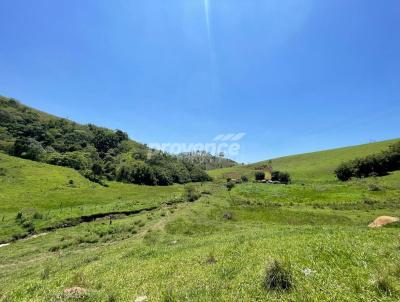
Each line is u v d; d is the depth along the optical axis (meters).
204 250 21.77
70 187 96.56
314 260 13.30
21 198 75.12
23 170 104.25
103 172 137.88
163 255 22.81
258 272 12.55
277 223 47.41
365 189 77.38
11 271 31.30
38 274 24.45
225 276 13.41
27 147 132.00
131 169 143.50
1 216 59.53
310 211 55.84
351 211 53.62
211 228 44.31
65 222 57.81
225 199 79.38
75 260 29.48
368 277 10.37
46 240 45.91
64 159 133.12
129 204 77.25
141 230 49.44
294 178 139.88
